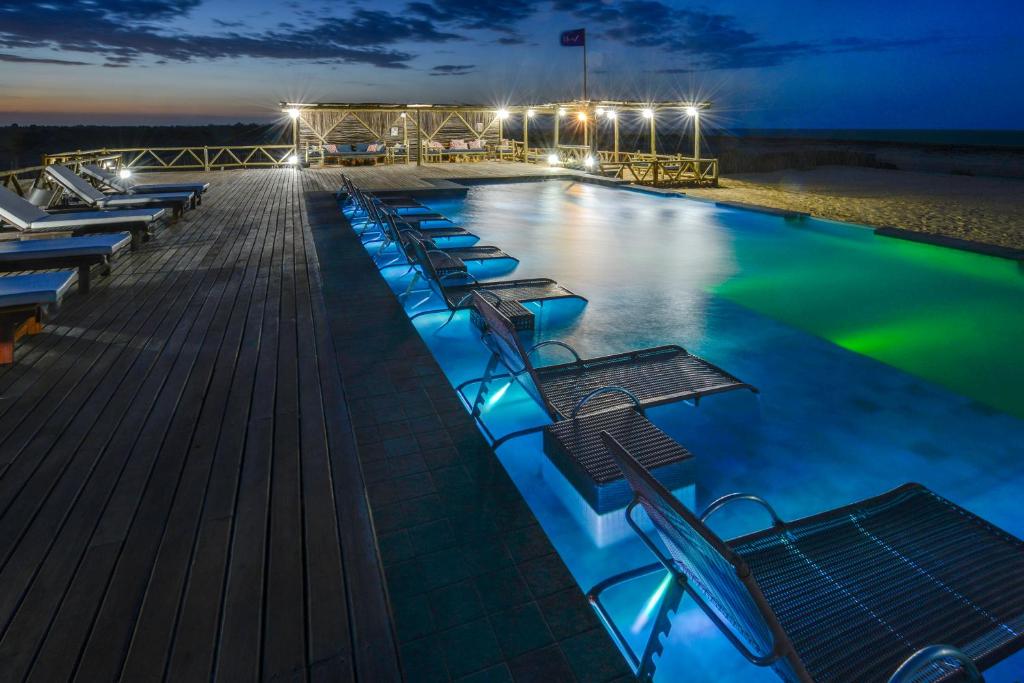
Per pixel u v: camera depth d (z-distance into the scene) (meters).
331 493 2.07
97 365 3.15
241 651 1.44
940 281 6.39
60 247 4.45
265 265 5.39
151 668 1.39
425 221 8.73
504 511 2.01
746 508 2.48
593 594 1.80
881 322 4.92
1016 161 34.47
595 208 11.25
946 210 13.77
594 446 2.40
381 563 1.74
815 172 28.28
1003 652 1.41
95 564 1.72
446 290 4.73
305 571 1.71
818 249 7.87
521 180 14.91
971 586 1.62
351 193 9.21
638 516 2.25
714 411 3.31
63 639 1.46
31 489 2.07
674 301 5.45
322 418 2.61
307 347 3.43
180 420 2.57
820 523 1.87
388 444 2.41
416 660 1.45
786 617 1.53
